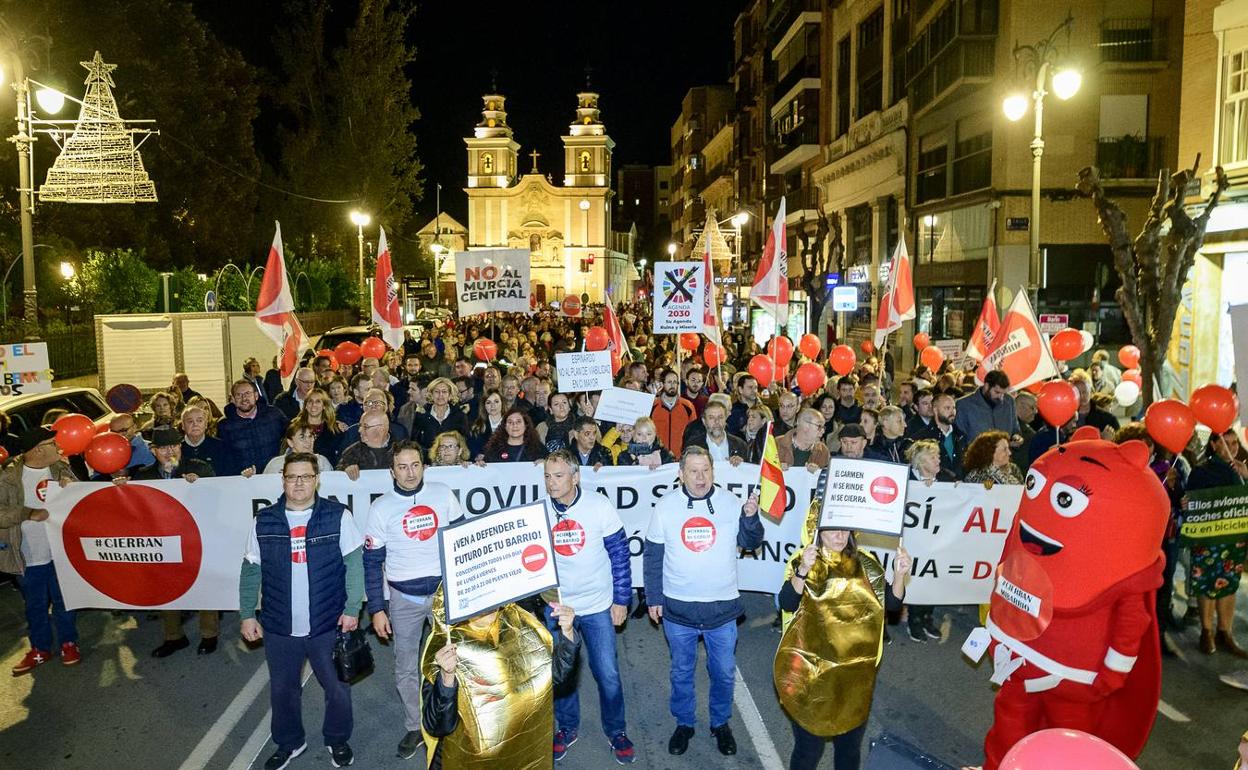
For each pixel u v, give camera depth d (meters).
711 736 6.02
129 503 7.33
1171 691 6.63
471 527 4.20
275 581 5.44
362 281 44.38
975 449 7.86
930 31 26.50
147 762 5.72
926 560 7.59
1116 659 4.58
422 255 63.50
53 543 7.28
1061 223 22.11
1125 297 13.34
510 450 8.51
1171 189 13.44
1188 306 15.53
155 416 9.41
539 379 11.52
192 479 7.39
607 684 5.62
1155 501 4.55
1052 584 4.64
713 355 14.29
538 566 4.30
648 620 8.31
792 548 7.84
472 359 16.20
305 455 5.50
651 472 8.05
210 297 23.09
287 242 49.69
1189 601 7.90
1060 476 4.67
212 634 7.57
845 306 27.67
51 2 27.42
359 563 5.59
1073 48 21.62
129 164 17.20
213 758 5.77
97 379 22.66
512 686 4.40
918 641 7.67
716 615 5.59
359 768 5.63
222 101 37.88
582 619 5.61
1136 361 13.26
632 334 28.66
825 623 4.81
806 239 36.41
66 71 27.88
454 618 4.11
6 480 7.05
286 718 5.56
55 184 17.00
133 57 30.75
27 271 16.98
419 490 5.76
